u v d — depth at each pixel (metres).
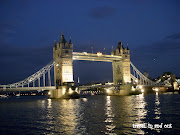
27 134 31.05
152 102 76.06
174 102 74.00
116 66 156.88
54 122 39.41
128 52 155.88
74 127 34.69
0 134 31.25
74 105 72.38
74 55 123.38
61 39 121.81
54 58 129.38
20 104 87.62
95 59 137.75
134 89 147.50
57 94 117.94
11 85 106.06
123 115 45.19
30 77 113.00
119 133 30.80
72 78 120.12
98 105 69.94
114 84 157.50
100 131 31.91
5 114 52.28
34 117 46.19
